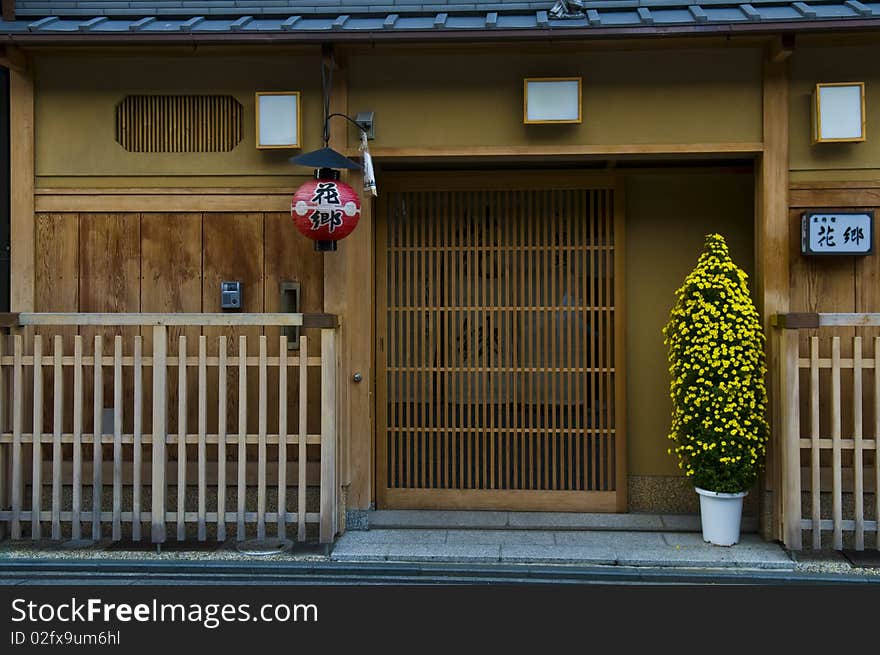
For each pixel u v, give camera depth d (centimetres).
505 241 728
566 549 632
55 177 689
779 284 647
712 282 628
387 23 636
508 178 723
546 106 658
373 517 704
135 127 691
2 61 657
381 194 727
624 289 722
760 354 627
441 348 731
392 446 728
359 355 679
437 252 729
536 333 727
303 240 683
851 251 645
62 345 639
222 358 627
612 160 693
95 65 687
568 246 725
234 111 686
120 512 634
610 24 621
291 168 682
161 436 629
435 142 672
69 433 675
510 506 722
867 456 654
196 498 689
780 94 650
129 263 689
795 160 653
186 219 687
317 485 679
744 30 612
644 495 721
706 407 622
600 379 723
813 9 637
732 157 675
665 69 662
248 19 670
